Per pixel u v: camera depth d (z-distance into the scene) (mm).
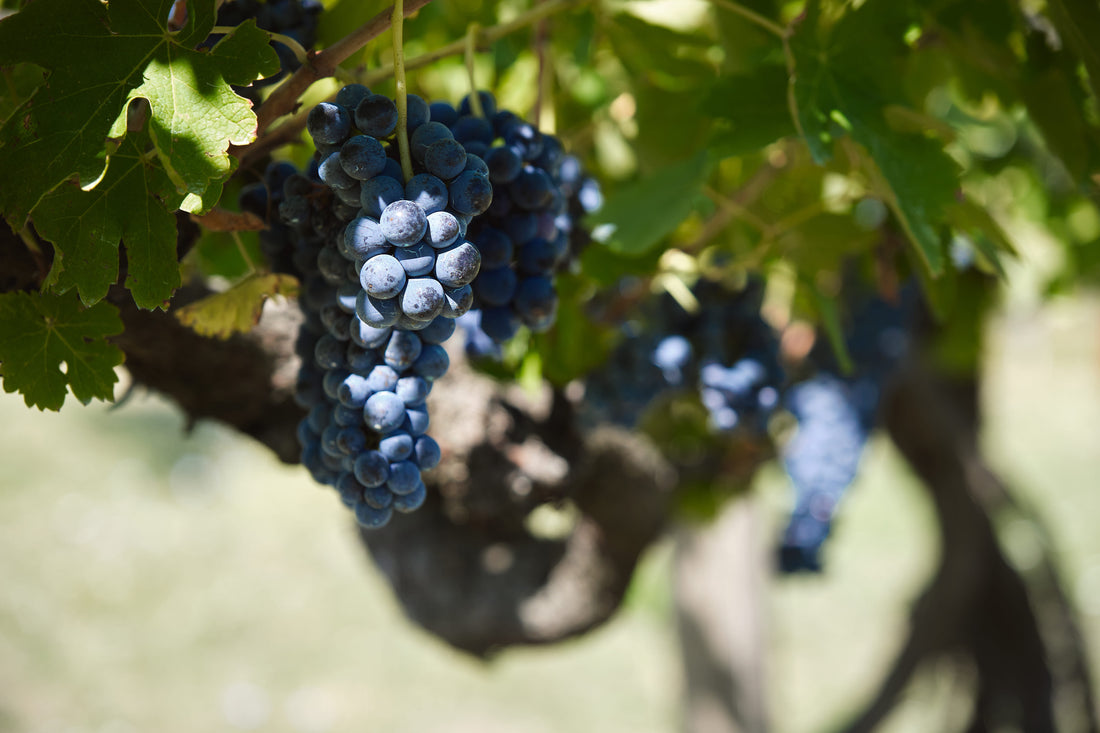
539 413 1031
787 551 1465
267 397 869
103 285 617
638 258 864
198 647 3539
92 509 4336
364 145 604
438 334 635
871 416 1405
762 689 1841
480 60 1076
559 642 1298
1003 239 819
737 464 1258
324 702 3320
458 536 1223
